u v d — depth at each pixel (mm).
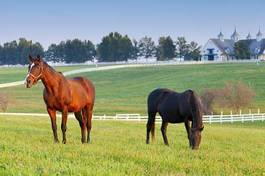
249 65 135875
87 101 17969
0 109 71562
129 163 11766
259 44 193375
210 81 113562
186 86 111125
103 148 15070
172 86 112938
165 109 18953
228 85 76250
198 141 16938
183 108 17797
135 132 27609
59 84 16219
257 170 12047
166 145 18844
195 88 107500
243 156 15484
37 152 12727
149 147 16672
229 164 12820
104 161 11781
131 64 159125
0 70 172625
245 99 75125
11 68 182125
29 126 26781
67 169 9656
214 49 197500
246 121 60844
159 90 20172
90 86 18312
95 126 32250
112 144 17281
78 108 17266
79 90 17250
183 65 149125
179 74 128125
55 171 9438
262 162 13945
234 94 75500
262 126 56406
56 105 16328
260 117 62031
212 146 20078
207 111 69938
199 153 15266
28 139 17453
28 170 9000
